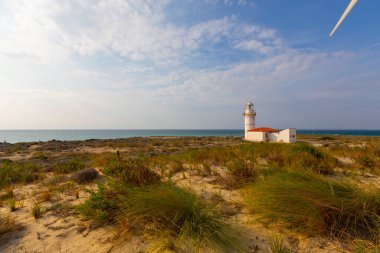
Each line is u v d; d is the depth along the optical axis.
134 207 3.12
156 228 2.92
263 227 2.95
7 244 2.77
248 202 3.60
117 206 3.42
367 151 9.28
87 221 3.35
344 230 2.70
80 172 6.89
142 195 3.28
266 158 8.88
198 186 5.12
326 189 3.19
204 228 2.73
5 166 8.80
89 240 2.78
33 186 6.59
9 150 25.41
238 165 5.46
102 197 3.55
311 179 3.73
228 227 2.84
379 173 5.83
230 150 11.53
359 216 2.77
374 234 2.54
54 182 6.64
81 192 5.34
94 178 6.92
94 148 27.70
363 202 2.89
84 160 14.37
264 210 3.12
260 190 3.51
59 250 2.58
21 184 6.93
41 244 2.73
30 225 3.33
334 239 2.59
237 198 4.14
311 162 6.38
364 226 2.75
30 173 8.52
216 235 2.65
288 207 2.96
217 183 5.30
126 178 4.64
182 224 2.91
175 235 2.77
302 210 2.88
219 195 4.30
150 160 9.44
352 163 7.79
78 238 2.85
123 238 2.74
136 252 2.47
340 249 2.40
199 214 2.99
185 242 2.59
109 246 2.61
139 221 3.09
